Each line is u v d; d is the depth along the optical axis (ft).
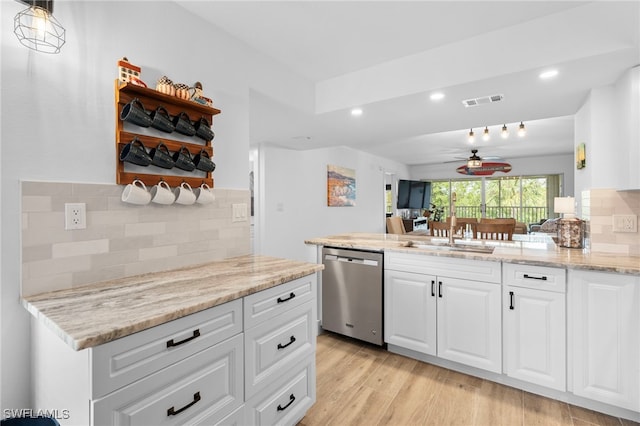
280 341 4.89
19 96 3.80
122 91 4.65
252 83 7.04
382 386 6.74
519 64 6.16
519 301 6.37
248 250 6.83
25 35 3.86
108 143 4.58
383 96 7.89
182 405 3.46
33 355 3.84
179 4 5.59
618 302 5.49
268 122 10.02
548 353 6.12
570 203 7.80
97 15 4.50
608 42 5.40
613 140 6.86
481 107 8.52
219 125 6.29
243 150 6.77
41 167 3.96
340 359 7.94
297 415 5.24
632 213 6.67
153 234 5.13
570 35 5.69
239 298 4.16
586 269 5.69
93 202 4.41
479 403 6.14
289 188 14.97
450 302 7.18
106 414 2.81
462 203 28.81
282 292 4.93
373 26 6.29
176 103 5.26
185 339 3.48
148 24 5.14
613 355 5.55
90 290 4.10
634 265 5.53
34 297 3.80
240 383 4.18
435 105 8.30
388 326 8.14
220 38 6.34
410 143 18.71
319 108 8.99
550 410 5.91
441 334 7.32
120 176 4.64
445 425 5.53
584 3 5.56
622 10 5.28
